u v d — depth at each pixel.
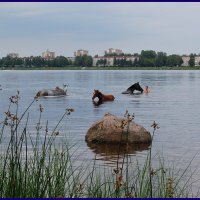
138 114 45.75
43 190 9.93
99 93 65.12
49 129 32.59
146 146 25.97
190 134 31.16
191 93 83.31
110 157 22.20
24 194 9.80
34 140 25.45
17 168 10.41
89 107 54.78
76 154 22.17
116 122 27.14
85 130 32.50
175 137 29.73
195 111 48.94
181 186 16.33
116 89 96.50
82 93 82.44
